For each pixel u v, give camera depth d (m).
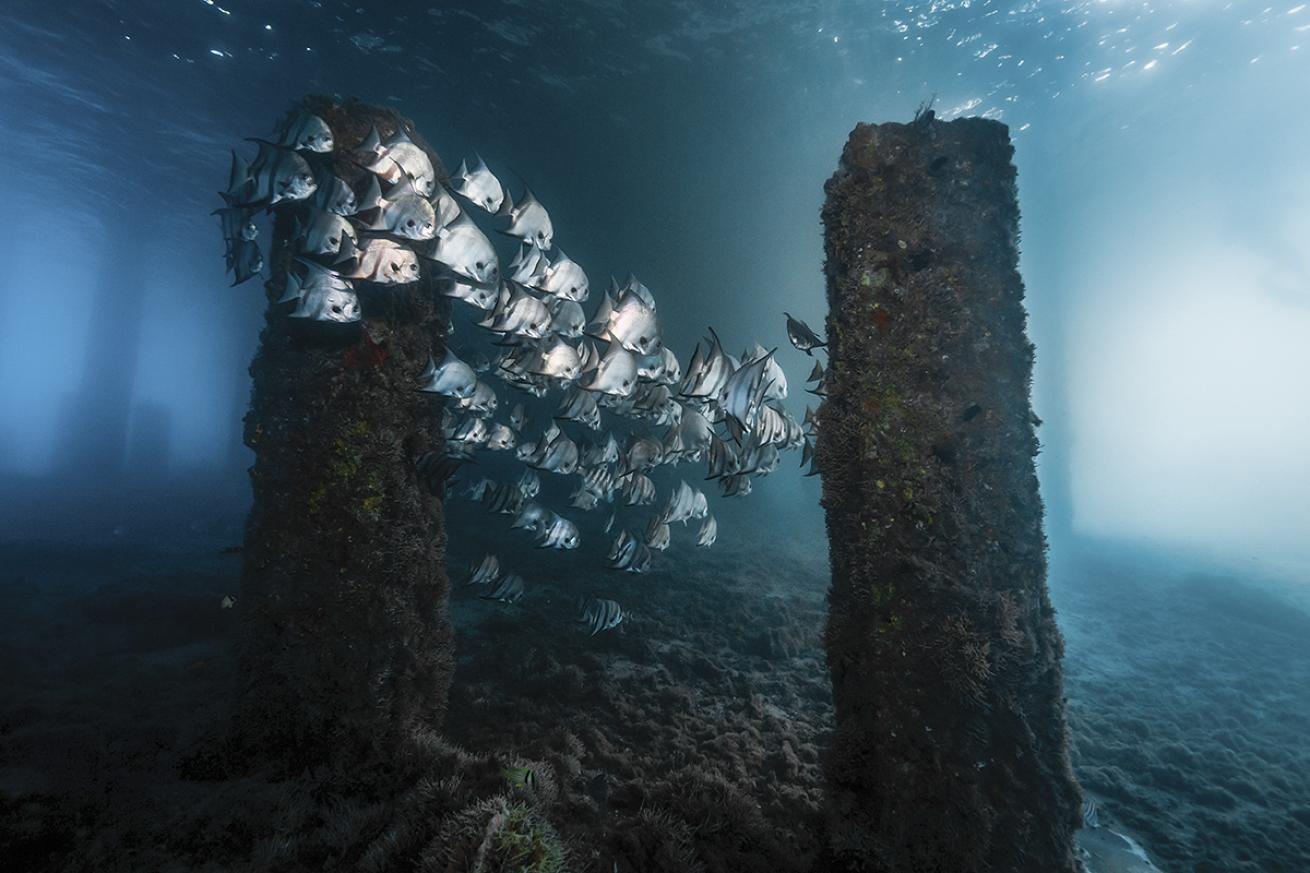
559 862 3.25
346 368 4.50
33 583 10.73
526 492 7.40
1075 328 37.81
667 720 6.51
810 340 4.62
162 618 8.70
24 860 3.41
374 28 14.10
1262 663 10.59
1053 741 3.51
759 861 3.92
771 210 23.00
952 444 3.66
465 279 4.60
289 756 4.38
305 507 4.46
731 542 18.19
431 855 3.19
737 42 14.70
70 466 37.81
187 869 3.45
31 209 30.05
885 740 3.69
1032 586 3.65
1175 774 6.63
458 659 7.75
